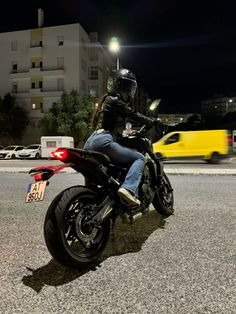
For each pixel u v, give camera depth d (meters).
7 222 4.20
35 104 44.88
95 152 2.88
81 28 44.75
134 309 2.01
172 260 2.80
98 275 2.52
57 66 44.34
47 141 28.73
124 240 3.38
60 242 2.46
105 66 53.22
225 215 4.46
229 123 72.81
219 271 2.55
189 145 16.28
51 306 2.05
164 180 4.35
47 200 5.75
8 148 31.11
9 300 2.13
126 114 3.10
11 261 2.82
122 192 2.85
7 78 46.31
